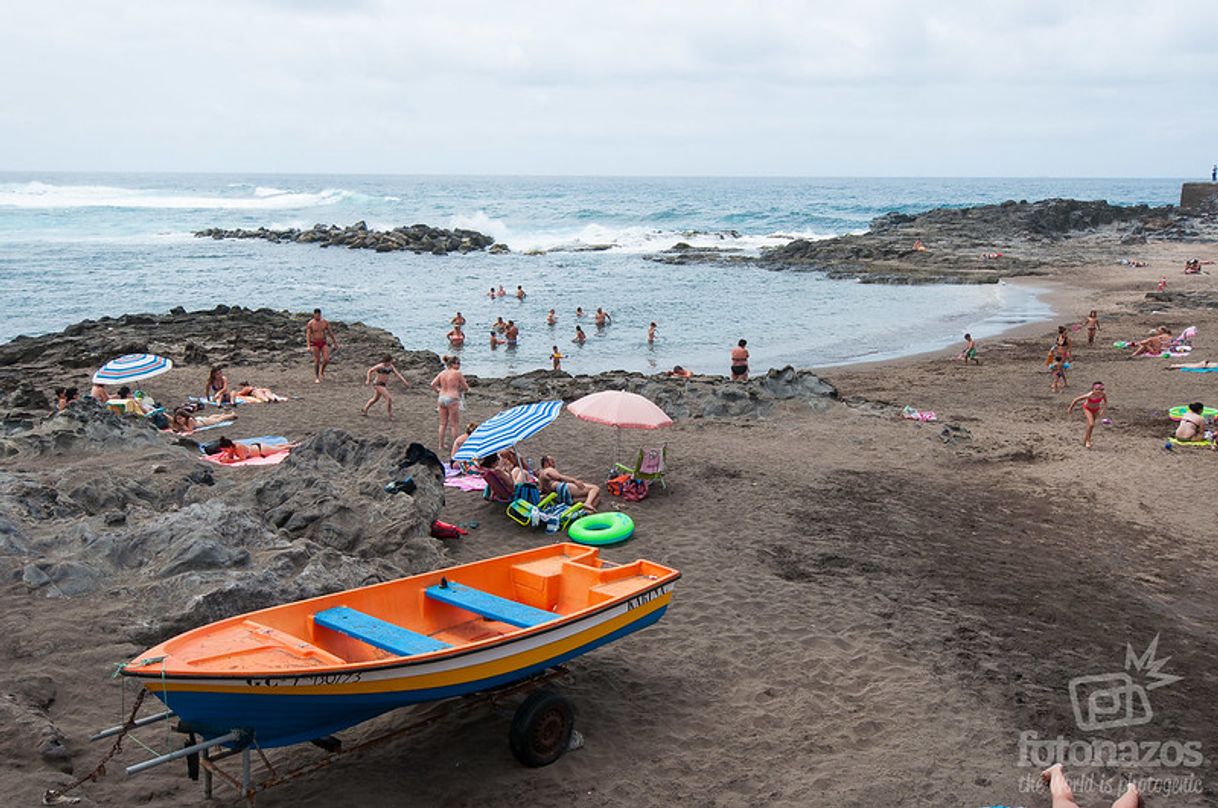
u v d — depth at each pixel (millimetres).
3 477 10812
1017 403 23172
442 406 16828
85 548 9383
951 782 7125
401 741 7508
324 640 7172
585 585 8234
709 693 8469
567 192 182000
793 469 16203
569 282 53125
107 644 7977
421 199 139625
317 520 10930
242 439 17594
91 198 117500
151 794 6438
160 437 14977
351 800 6656
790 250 65688
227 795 6566
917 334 36188
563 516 12945
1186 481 15914
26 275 51906
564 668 7613
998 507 14430
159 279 52000
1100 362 28672
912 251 61969
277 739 6051
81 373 25031
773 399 21094
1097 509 14422
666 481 15219
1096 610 10625
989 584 11297
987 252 63969
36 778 6191
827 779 7117
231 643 6312
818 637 9641
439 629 7984
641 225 98000
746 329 37812
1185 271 51781
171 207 108062
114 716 7227
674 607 10344
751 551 12141
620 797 6848
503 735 7629
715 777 7141
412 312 42125
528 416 13539
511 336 33906
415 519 11242
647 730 7793
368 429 18656
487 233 88875
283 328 32656
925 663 9133
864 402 22125
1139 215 90625
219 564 9180
